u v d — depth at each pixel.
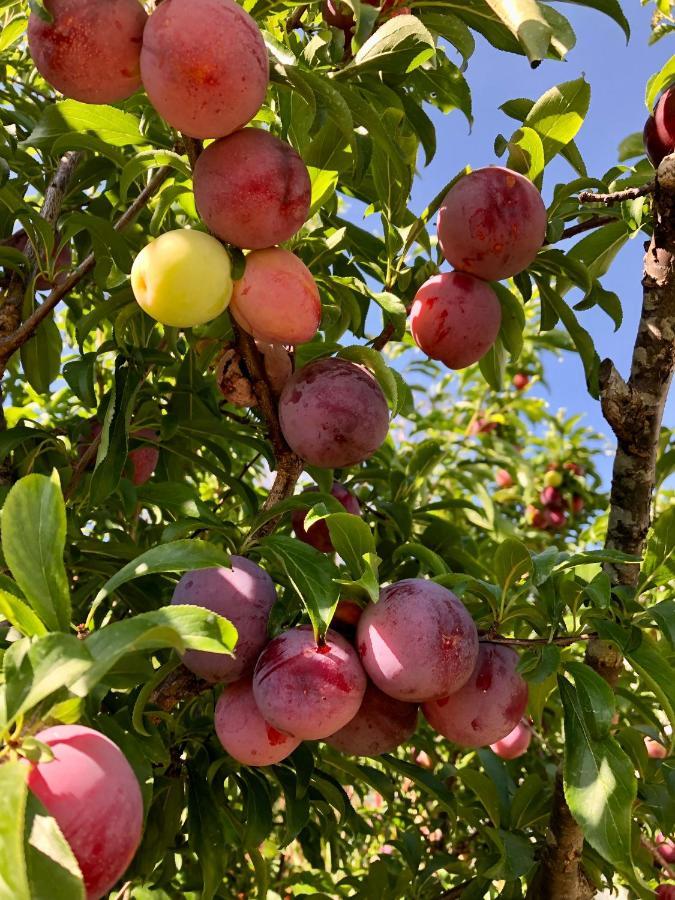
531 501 1.16
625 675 0.55
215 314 0.37
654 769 0.51
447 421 1.10
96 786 0.23
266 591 0.38
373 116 0.41
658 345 0.44
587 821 0.34
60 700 0.25
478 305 0.48
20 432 0.53
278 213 0.35
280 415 0.43
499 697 0.38
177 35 0.30
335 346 0.51
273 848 0.80
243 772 0.47
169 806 0.47
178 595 0.38
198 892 0.60
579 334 0.51
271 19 0.51
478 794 0.51
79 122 0.45
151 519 0.69
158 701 0.40
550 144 0.48
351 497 0.53
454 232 0.46
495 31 0.47
